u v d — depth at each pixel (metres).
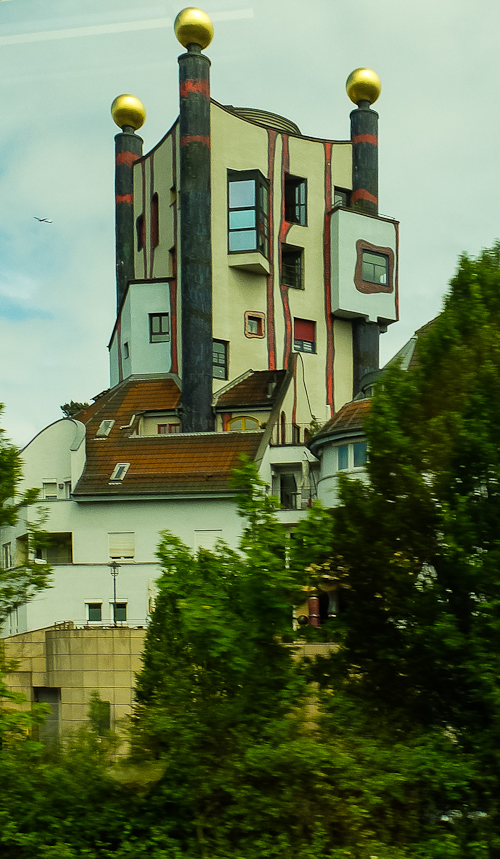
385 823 14.19
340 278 59.25
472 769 14.76
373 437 16.86
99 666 35.84
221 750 14.90
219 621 14.51
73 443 46.91
